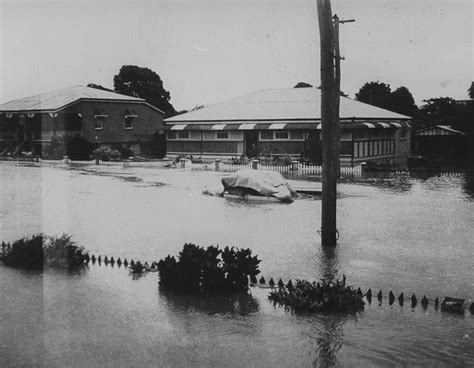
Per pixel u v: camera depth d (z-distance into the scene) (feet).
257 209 66.44
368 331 25.55
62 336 23.04
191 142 161.17
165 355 22.17
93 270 36.01
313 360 22.12
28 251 27.37
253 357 22.34
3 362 20.04
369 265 39.29
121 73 233.55
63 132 157.69
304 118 142.10
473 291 33.06
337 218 59.62
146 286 32.30
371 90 199.31
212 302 29.63
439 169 115.96
